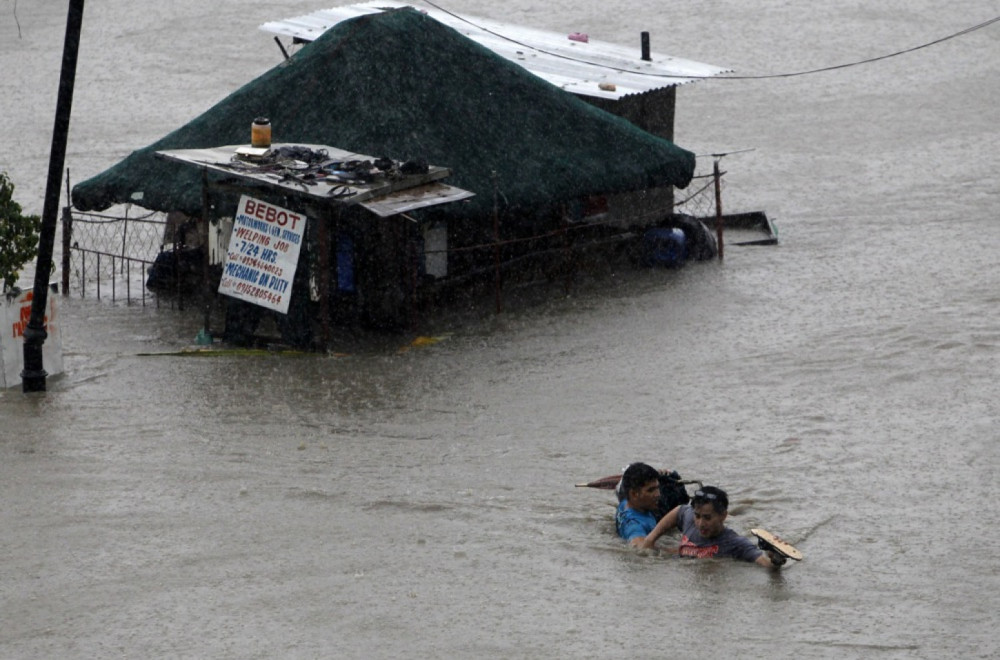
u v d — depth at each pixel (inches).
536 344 2252.7
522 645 1016.9
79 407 1829.5
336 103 2544.3
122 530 1283.2
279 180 2185.0
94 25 5708.7
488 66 2694.4
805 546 1239.5
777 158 3954.2
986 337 2132.1
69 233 2696.9
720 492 1200.8
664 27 5718.5
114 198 2516.0
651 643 1018.1
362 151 2466.8
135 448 1600.6
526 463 1545.3
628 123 2839.6
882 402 1785.2
